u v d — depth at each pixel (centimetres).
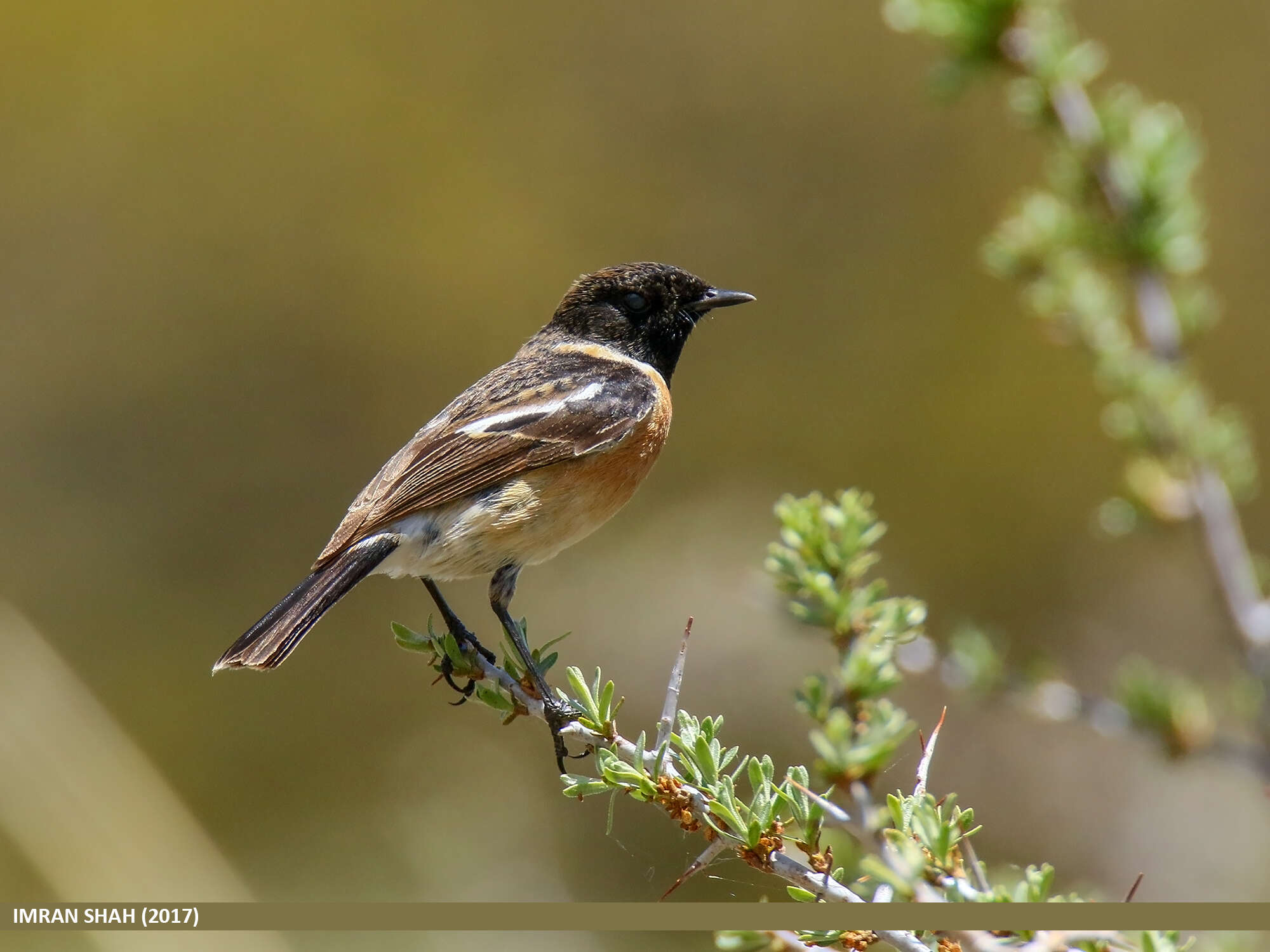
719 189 1645
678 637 1363
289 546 1589
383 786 1374
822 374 1600
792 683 1309
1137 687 677
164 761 1407
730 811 422
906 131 1616
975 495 1541
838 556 518
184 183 1631
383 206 1642
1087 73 727
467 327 1633
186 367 1617
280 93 1638
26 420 1577
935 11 726
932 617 1492
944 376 1580
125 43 1602
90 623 1510
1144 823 1259
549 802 1249
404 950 1062
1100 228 725
